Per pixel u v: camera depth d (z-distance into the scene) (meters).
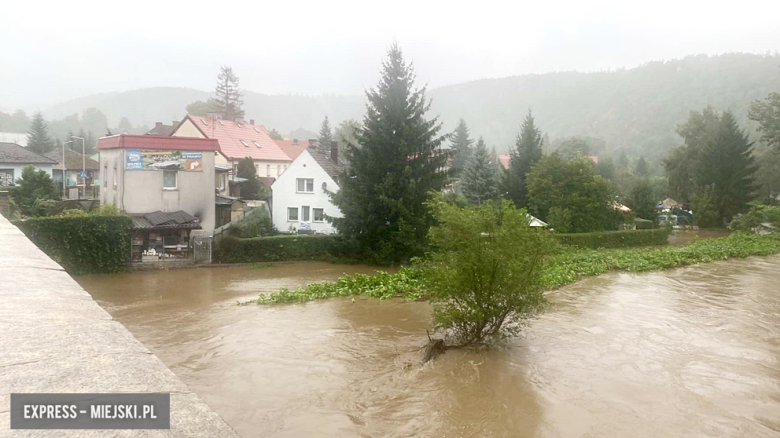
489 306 13.31
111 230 30.55
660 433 8.91
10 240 6.20
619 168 99.31
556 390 10.86
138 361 2.11
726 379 11.48
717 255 33.78
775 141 61.56
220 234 36.31
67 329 2.43
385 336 15.53
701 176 65.69
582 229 45.19
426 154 34.62
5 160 49.91
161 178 33.91
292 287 26.69
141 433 1.47
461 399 10.47
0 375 1.77
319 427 9.40
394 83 34.16
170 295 24.23
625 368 12.20
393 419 9.69
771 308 18.77
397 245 34.06
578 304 19.61
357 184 35.00
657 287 23.45
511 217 13.44
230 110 111.00
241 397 10.85
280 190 44.25
